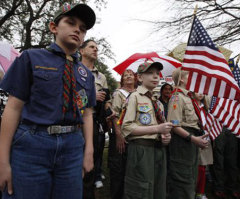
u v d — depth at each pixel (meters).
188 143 2.49
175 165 2.51
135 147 2.08
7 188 1.24
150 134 2.05
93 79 1.66
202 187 3.12
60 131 1.30
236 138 3.52
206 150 3.16
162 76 4.10
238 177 4.06
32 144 1.24
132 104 2.17
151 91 2.37
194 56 2.32
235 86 2.18
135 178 2.03
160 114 2.25
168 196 2.54
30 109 1.27
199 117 2.70
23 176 1.22
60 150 1.30
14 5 10.98
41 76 1.28
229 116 2.83
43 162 1.25
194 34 2.38
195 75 2.28
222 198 3.31
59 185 1.32
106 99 2.83
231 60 3.91
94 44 2.96
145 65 2.30
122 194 2.70
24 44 12.58
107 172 4.52
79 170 1.41
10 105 1.27
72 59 1.50
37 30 13.01
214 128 3.15
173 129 2.52
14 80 1.28
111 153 2.86
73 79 1.40
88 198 2.39
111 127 2.95
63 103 1.32
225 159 3.53
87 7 1.45
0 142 1.25
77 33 1.46
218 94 2.21
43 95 1.28
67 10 1.43
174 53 5.02
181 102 2.61
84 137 1.63
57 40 1.48
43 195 1.26
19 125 1.31
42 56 1.34
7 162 1.23
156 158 2.12
